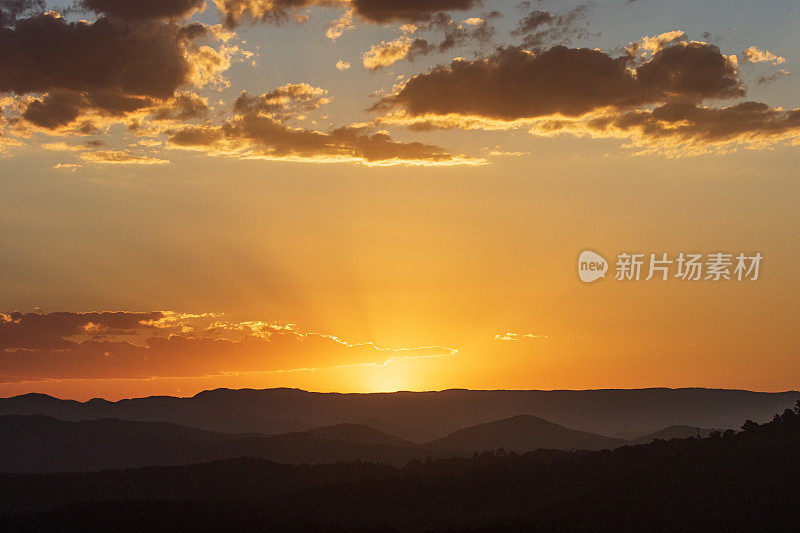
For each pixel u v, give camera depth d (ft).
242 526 538.47
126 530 529.45
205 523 546.26
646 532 402.72
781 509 394.52
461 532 470.39
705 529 388.57
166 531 527.81
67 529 538.88
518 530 450.30
